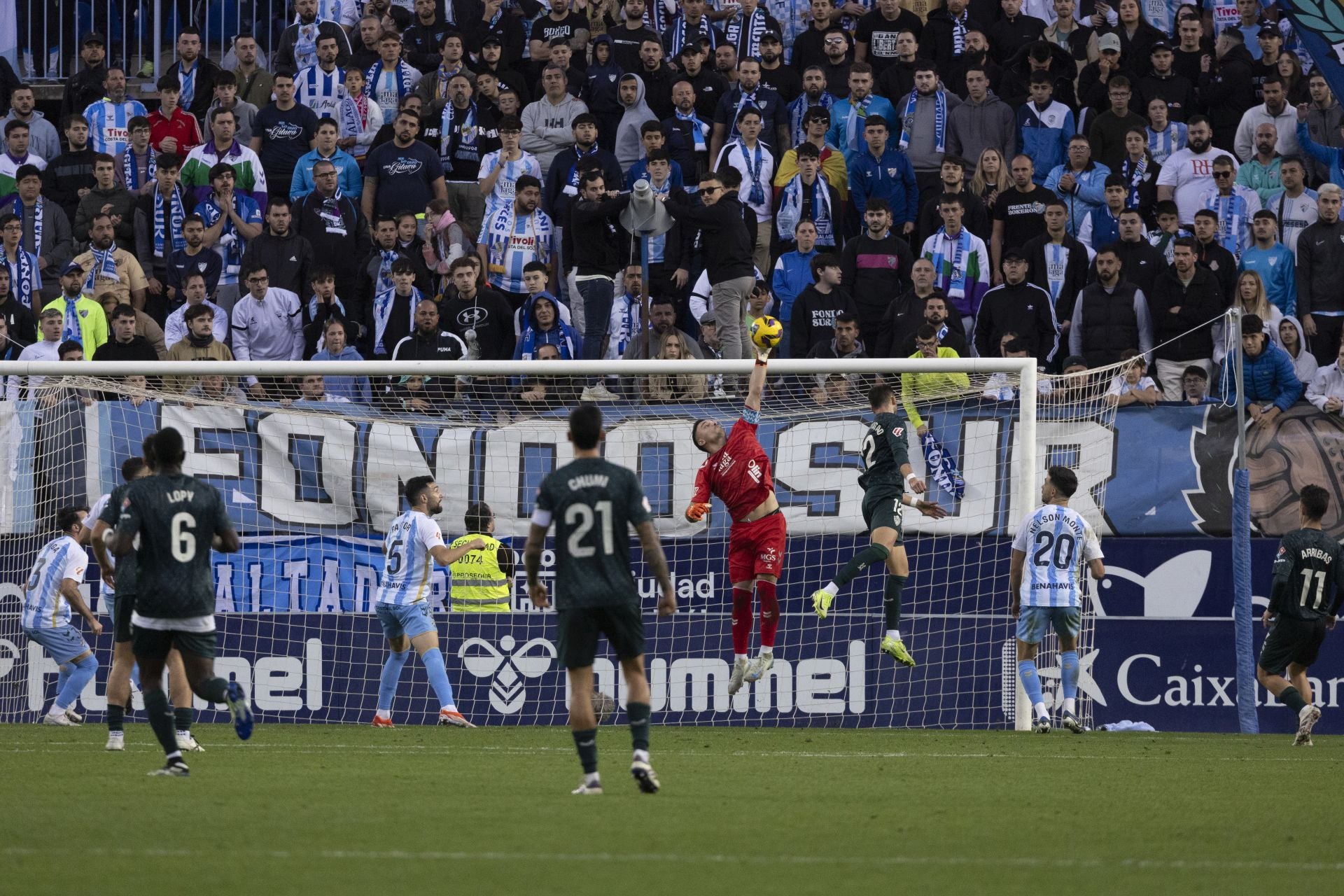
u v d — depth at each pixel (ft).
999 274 210.59
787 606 175.52
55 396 179.73
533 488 180.86
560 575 88.74
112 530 120.16
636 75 229.66
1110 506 175.83
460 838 73.67
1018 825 81.82
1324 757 129.80
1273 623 150.92
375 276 209.46
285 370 169.07
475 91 234.58
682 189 202.69
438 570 176.86
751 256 203.51
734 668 154.81
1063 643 159.63
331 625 174.40
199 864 65.16
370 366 168.14
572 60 246.06
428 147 223.51
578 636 88.69
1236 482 168.45
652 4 256.32
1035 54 227.61
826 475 178.70
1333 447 174.19
